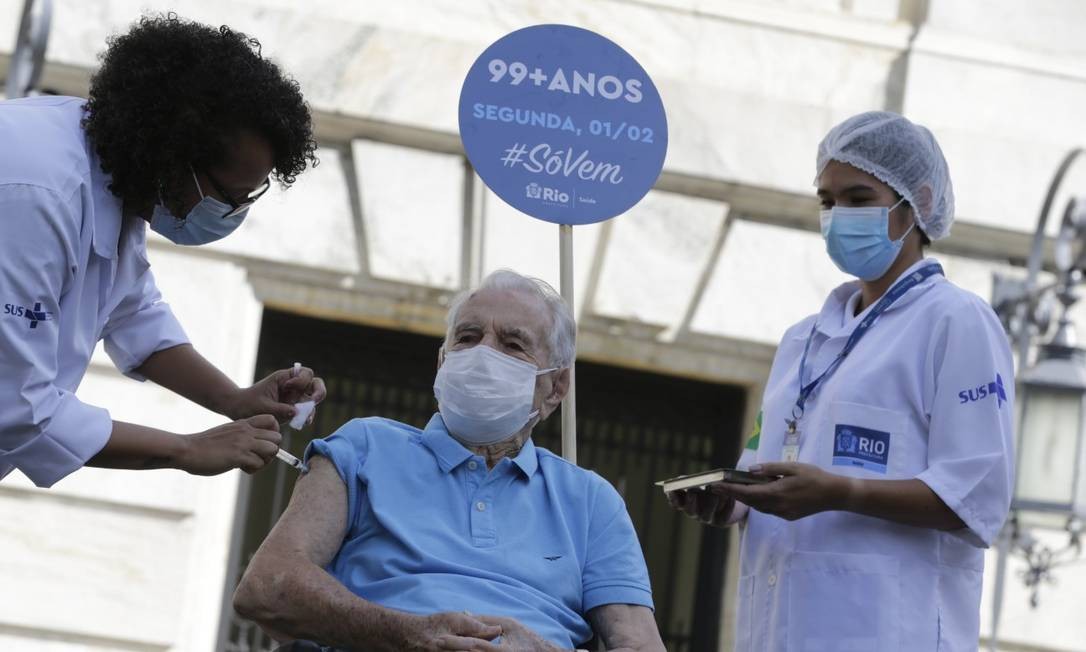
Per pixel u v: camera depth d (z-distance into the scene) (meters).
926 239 7.01
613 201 7.46
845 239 6.79
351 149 11.84
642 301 12.00
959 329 6.54
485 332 6.21
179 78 5.62
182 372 6.61
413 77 11.82
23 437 5.59
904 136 6.83
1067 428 10.27
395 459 6.09
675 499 6.76
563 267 7.42
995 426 6.42
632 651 5.87
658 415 12.65
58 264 5.55
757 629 6.71
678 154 12.09
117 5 11.54
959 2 12.68
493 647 5.42
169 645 11.18
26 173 5.48
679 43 12.34
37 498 11.16
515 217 11.90
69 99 5.81
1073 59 12.73
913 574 6.45
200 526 11.38
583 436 12.64
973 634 6.58
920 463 6.49
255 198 5.93
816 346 6.94
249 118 5.68
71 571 11.13
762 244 12.23
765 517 6.84
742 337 12.11
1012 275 12.29
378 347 12.34
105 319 6.01
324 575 5.62
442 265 11.80
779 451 6.83
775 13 12.43
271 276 11.76
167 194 5.72
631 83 7.53
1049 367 10.42
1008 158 12.48
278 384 6.50
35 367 5.53
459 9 12.08
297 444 12.48
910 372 6.54
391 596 5.80
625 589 6.07
